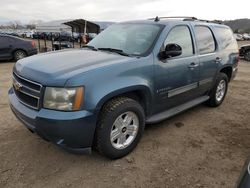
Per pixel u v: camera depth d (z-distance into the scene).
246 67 13.00
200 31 4.75
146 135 4.12
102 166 3.25
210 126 4.62
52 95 2.80
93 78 2.90
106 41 4.24
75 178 3.01
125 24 4.48
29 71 3.09
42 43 28.69
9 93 3.66
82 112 2.81
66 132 2.78
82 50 3.97
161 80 3.73
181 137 4.12
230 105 5.91
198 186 2.95
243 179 1.78
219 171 3.25
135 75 3.33
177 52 3.65
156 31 3.90
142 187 2.89
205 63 4.70
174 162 3.40
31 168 3.16
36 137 3.90
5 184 2.87
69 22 23.39
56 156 3.43
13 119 4.58
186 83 4.29
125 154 3.45
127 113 3.31
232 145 3.94
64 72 2.90
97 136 3.11
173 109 4.29
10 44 12.76
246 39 58.53
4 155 3.41
